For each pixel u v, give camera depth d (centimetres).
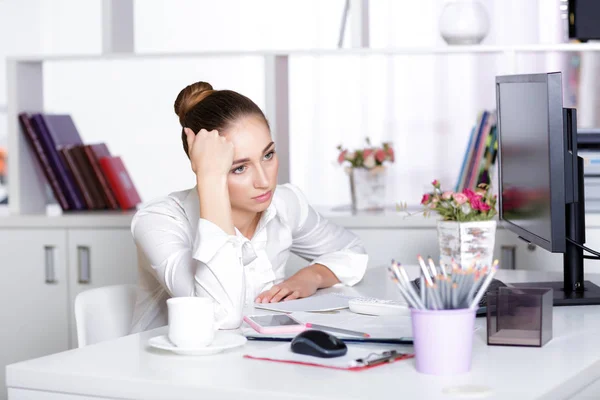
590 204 304
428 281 137
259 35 433
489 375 132
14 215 340
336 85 398
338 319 172
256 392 124
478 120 332
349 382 128
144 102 461
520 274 242
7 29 499
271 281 213
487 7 378
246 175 190
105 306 212
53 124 363
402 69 388
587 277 237
